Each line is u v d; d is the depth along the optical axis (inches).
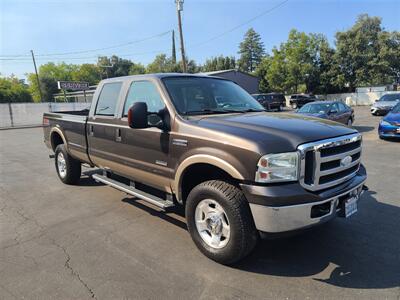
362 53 1845.5
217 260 132.6
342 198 129.6
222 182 129.3
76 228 173.0
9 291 118.0
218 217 130.7
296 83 1947.6
